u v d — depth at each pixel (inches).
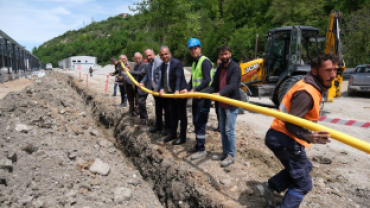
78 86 414.3
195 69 156.3
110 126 256.8
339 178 132.7
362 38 832.3
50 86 286.8
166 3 602.2
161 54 166.7
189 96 138.0
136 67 233.1
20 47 799.7
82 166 161.3
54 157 161.0
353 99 428.8
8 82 638.5
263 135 197.9
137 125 218.2
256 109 94.4
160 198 153.2
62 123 201.2
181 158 159.8
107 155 187.2
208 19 1867.6
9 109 189.5
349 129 221.8
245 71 322.0
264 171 140.9
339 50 296.2
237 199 118.3
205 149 168.1
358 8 979.3
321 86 86.7
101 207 137.7
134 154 195.0
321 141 77.9
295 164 94.5
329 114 295.0
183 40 671.1
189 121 219.5
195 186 133.3
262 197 117.3
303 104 85.0
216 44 1620.3
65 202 134.6
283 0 1132.5
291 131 87.1
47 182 143.8
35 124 186.7
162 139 187.2
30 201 130.8
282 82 297.3
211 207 120.1
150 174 170.1
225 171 139.7
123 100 280.1
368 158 158.1
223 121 143.0
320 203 113.0
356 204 112.5
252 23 1561.3
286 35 306.0
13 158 149.7
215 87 143.3
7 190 134.2
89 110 301.6
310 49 305.0
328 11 1128.8
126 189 151.3
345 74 780.6
